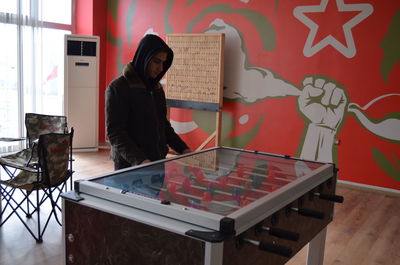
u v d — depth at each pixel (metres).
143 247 1.46
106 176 1.86
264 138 5.55
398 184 4.76
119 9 6.64
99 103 6.85
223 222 1.33
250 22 5.48
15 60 5.88
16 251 3.05
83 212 1.63
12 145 6.00
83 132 6.36
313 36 5.07
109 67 6.87
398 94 4.66
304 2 5.08
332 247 3.37
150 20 6.36
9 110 5.92
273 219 1.63
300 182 1.87
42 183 3.17
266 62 5.42
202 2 5.85
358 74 4.85
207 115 5.97
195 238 1.31
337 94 5.00
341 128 5.02
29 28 5.96
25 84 6.04
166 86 6.02
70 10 6.68
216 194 1.69
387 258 3.21
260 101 5.52
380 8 4.65
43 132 4.15
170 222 1.41
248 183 1.88
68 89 6.18
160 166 2.15
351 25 4.83
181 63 5.84
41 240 3.24
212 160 2.38
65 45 6.09
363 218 4.05
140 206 1.52
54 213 3.48
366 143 4.89
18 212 3.80
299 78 5.22
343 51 4.91
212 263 1.29
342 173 5.07
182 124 6.21
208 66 5.60
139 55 2.33
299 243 1.95
